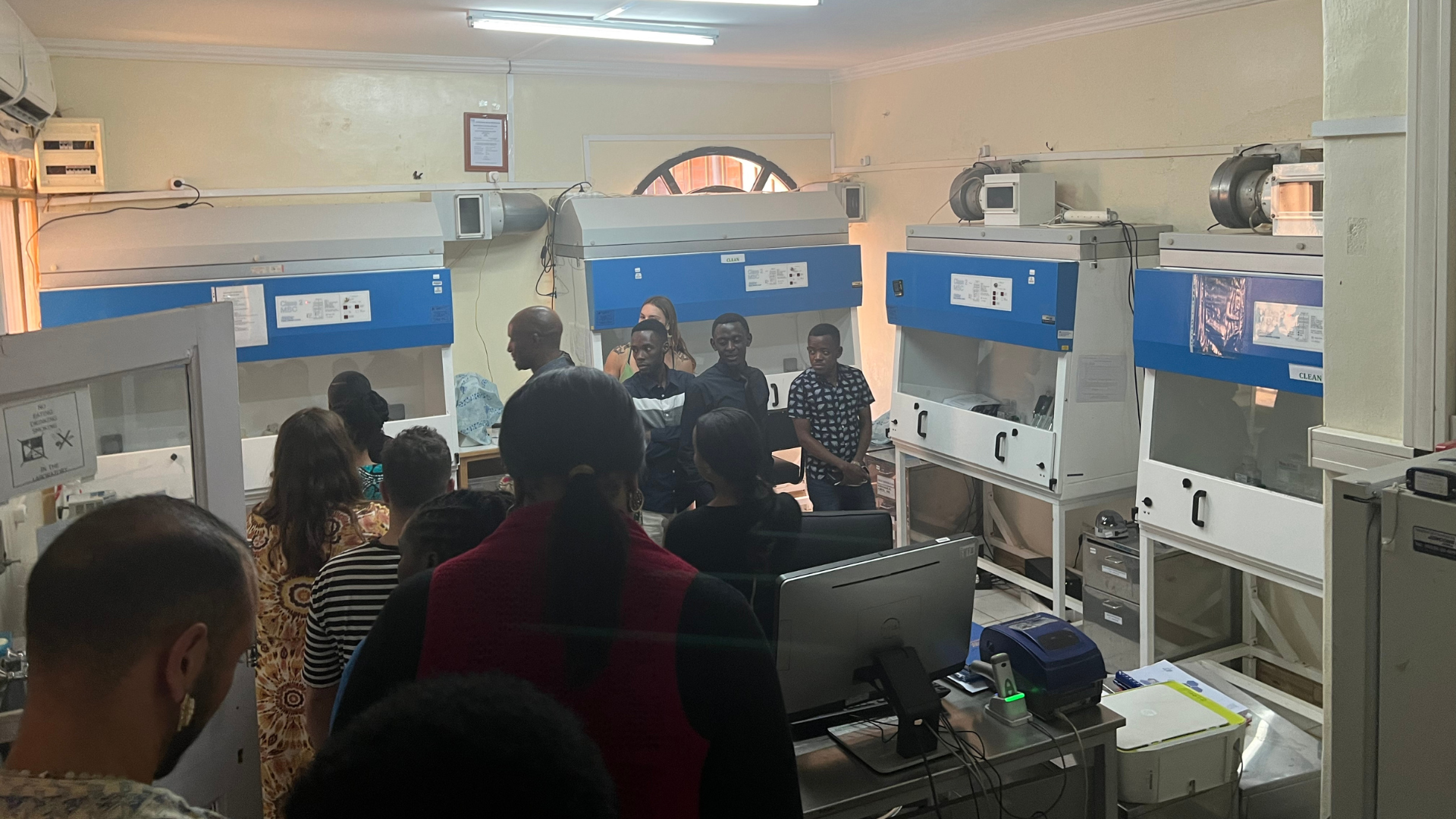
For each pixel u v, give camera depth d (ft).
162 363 6.19
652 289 17.24
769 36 16.52
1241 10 13.19
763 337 19.35
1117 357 13.74
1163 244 12.00
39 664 3.00
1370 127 7.45
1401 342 7.48
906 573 6.84
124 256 14.30
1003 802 7.60
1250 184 11.77
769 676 4.04
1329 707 7.83
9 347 5.17
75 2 12.56
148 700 3.07
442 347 16.29
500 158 18.38
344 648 6.62
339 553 7.67
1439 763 5.26
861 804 6.51
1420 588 5.23
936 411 15.69
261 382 15.92
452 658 3.94
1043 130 16.44
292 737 7.75
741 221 18.17
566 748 2.35
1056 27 15.74
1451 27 6.77
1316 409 11.71
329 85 16.98
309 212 15.67
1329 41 7.73
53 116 14.84
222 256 14.82
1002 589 16.79
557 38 15.84
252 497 14.98
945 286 15.15
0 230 13.04
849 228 20.98
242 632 3.39
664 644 3.89
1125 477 14.14
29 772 2.91
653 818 3.85
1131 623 13.60
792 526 8.00
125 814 2.80
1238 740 8.26
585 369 4.23
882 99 20.10
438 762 2.17
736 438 7.98
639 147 19.62
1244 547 11.29
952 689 7.85
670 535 8.10
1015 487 14.53
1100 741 7.41
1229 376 11.27
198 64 15.99
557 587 3.85
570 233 17.72
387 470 7.07
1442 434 7.19
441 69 17.72
